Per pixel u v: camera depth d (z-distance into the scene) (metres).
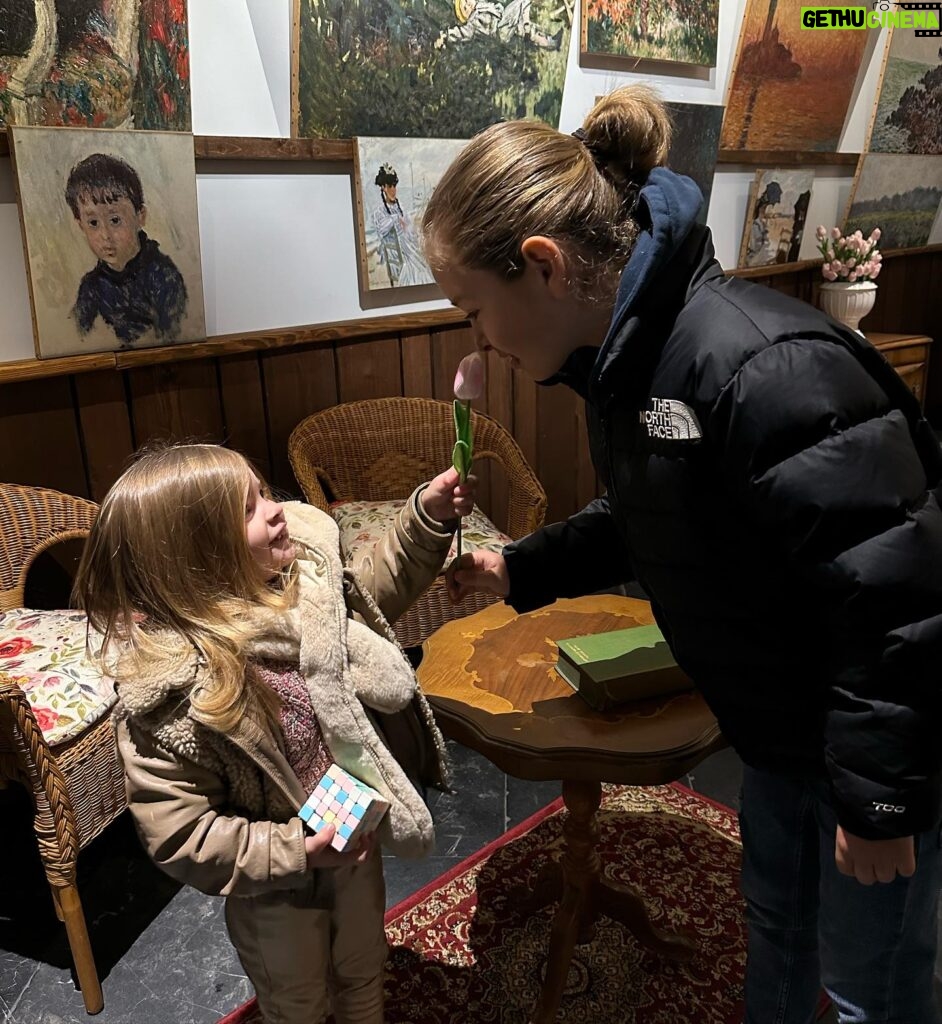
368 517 2.65
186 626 1.16
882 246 4.71
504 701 1.49
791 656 0.99
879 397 0.87
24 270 2.21
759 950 1.34
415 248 2.90
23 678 1.77
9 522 2.15
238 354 2.63
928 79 4.36
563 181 0.94
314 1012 1.35
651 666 1.47
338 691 1.22
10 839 2.24
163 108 2.28
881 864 0.92
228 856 1.12
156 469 1.18
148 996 1.74
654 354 0.95
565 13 2.99
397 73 2.67
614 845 2.11
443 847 2.14
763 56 3.62
